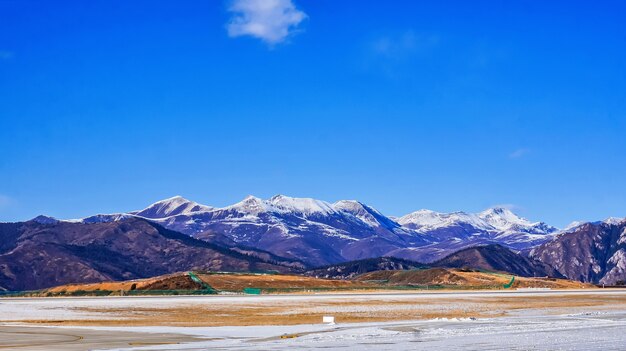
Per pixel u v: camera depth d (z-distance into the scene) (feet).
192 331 204.23
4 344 166.40
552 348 157.99
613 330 201.36
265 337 184.65
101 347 160.45
